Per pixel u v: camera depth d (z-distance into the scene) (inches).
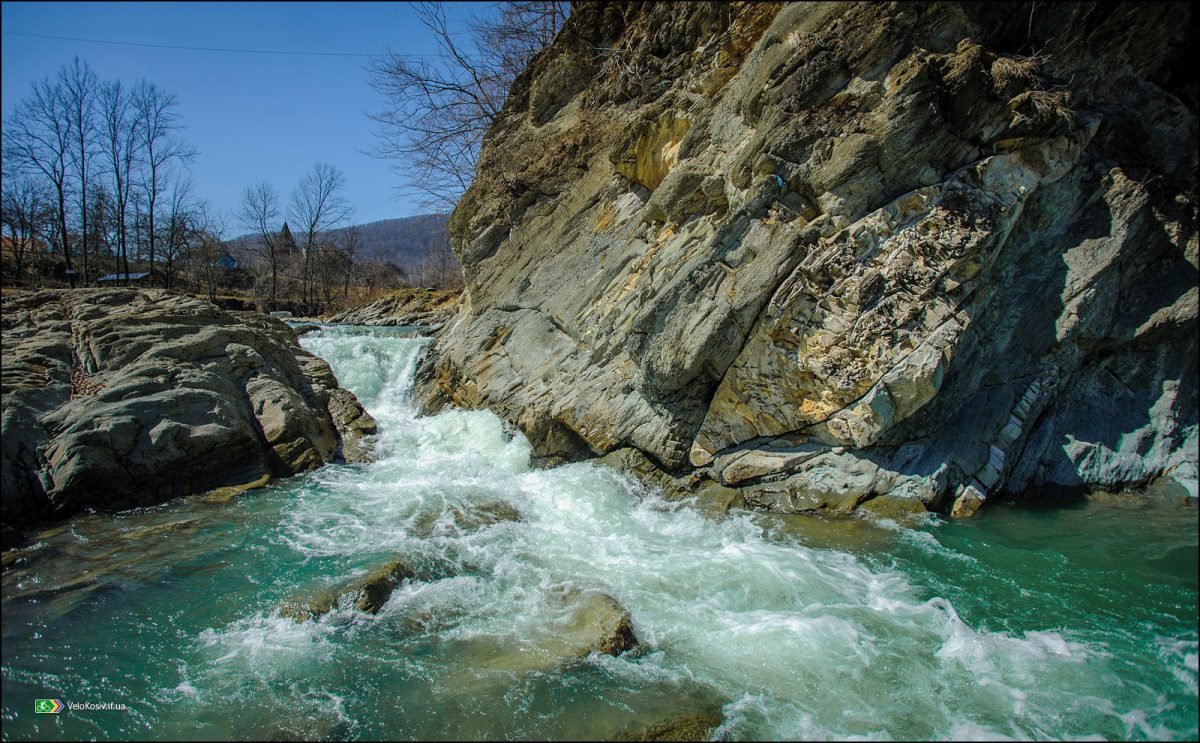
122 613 226.8
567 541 293.1
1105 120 301.9
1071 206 306.3
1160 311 294.5
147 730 171.8
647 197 457.1
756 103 346.0
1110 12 287.1
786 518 306.8
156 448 341.1
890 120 286.4
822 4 317.7
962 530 276.5
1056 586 230.8
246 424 386.9
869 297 295.7
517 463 404.5
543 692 185.3
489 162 590.6
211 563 266.1
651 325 351.9
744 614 227.8
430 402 522.6
